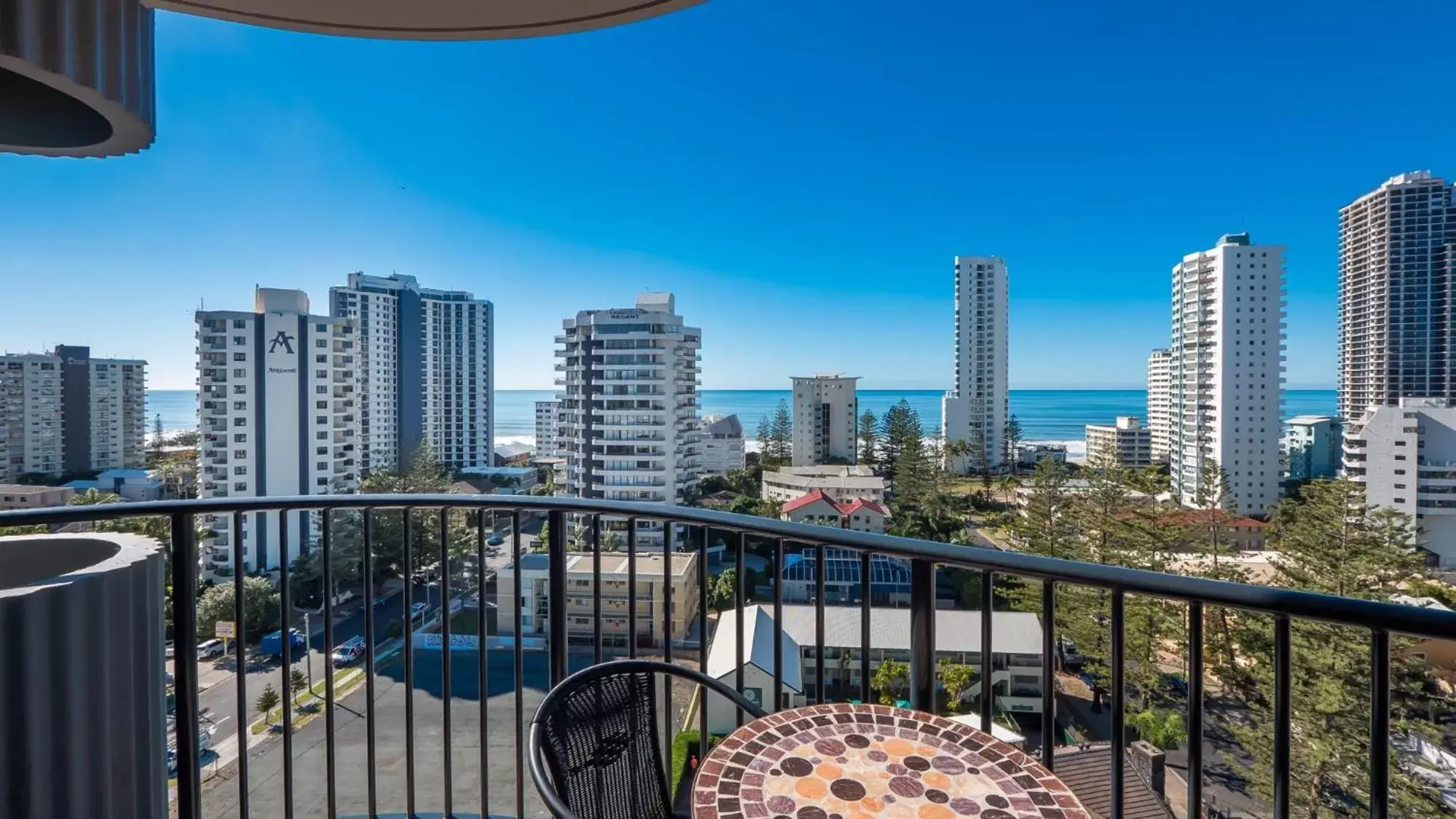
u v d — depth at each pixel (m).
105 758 1.38
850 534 1.54
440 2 2.00
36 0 1.56
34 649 1.23
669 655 1.77
